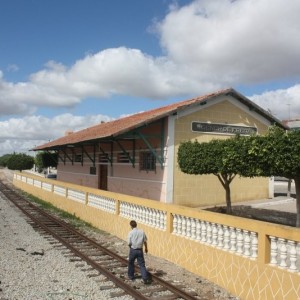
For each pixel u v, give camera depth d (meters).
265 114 20.27
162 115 17.05
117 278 8.23
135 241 8.50
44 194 25.55
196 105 18.19
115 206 13.70
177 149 17.78
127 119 24.69
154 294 7.62
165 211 10.27
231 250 7.88
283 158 10.91
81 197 17.83
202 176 18.59
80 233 13.57
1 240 12.35
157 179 18.38
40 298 7.21
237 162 12.50
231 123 19.42
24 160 63.31
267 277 6.87
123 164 21.75
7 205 22.36
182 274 8.93
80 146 26.64
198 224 8.98
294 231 6.38
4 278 8.36
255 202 19.55
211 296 7.52
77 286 7.97
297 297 6.27
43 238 13.04
